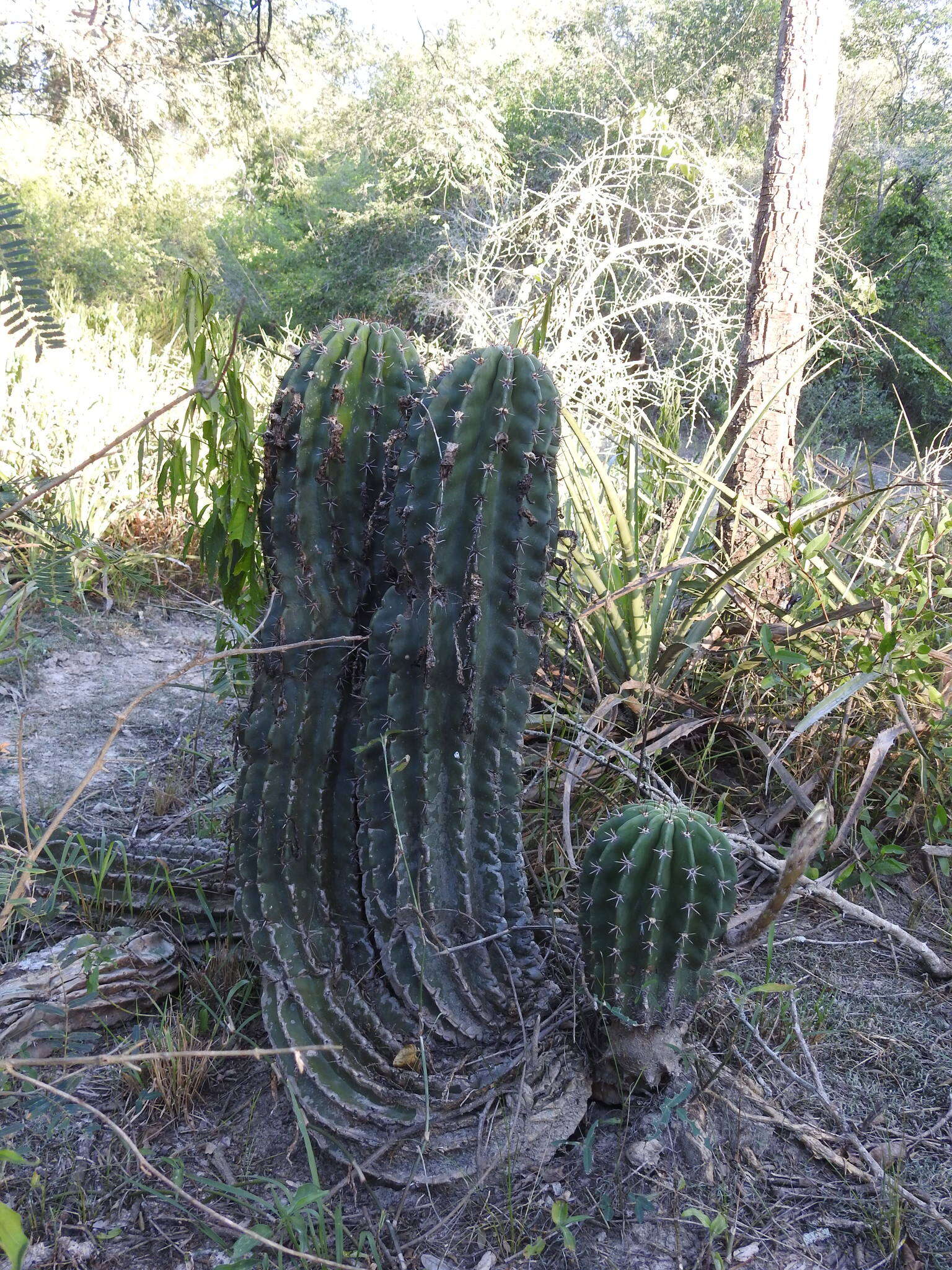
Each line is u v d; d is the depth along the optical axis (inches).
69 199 337.1
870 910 106.8
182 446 105.5
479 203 409.4
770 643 106.5
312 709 81.5
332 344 79.9
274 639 80.8
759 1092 82.3
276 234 485.4
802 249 136.1
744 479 139.4
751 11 451.5
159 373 244.4
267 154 441.7
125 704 146.4
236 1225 56.6
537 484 77.3
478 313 225.9
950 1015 92.4
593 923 74.6
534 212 208.7
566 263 207.3
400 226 442.9
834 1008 92.4
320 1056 77.7
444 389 74.8
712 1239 67.1
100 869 98.0
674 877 72.8
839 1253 69.4
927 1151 77.9
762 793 118.5
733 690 123.4
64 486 177.0
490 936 80.9
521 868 84.4
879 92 508.4
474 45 456.4
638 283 220.8
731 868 73.8
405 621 76.5
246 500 100.0
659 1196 73.0
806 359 135.9
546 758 109.2
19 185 307.1
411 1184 71.8
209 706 147.6
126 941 89.7
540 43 474.6
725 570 129.6
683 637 125.4
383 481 80.5
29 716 140.6
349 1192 72.6
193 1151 75.4
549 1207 71.8
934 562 124.2
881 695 113.3
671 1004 74.9
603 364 175.3
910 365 410.9
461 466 74.5
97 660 159.6
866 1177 74.4
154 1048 79.6
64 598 105.3
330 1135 74.5
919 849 114.4
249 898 82.6
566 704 123.0
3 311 36.9
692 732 124.2
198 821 113.6
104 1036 84.4
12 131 258.7
